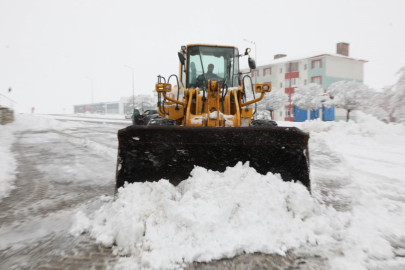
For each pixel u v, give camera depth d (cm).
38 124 2028
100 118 3859
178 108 557
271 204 334
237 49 654
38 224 362
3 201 452
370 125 1247
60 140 1234
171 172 388
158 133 371
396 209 408
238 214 323
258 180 358
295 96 3145
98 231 327
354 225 345
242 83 631
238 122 498
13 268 265
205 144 381
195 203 330
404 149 950
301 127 1550
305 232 320
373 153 884
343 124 1365
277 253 288
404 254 288
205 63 642
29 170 666
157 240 295
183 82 639
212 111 512
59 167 699
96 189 520
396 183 555
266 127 372
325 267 265
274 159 387
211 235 299
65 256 285
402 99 1429
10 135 1391
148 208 333
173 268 263
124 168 382
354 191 486
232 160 389
